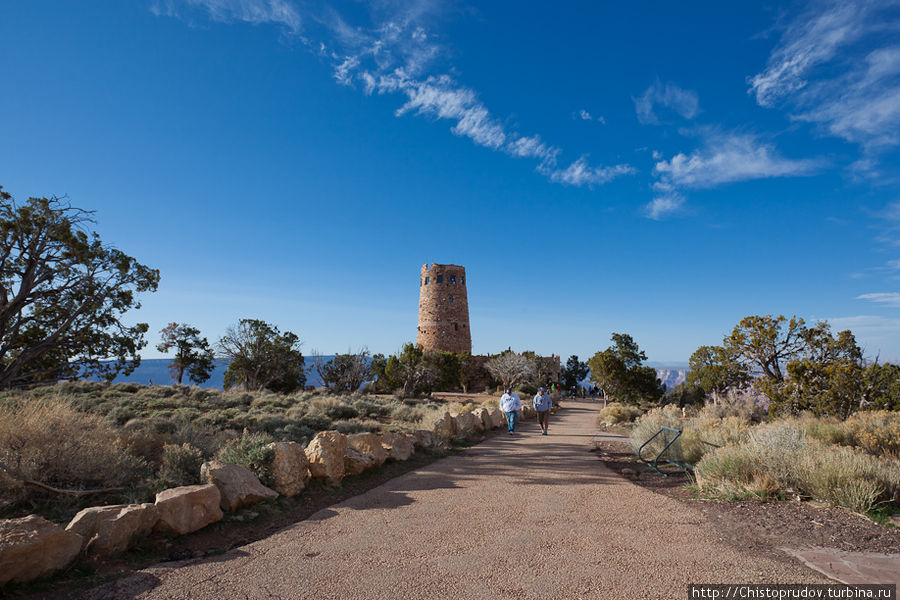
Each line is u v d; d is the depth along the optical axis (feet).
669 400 144.46
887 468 22.80
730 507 21.80
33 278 61.41
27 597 12.04
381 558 15.55
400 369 148.97
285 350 156.66
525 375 187.21
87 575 13.60
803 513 20.20
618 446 45.91
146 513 16.26
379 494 25.09
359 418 66.74
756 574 13.96
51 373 67.72
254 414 61.36
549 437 52.95
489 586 13.26
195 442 30.76
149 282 69.26
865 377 56.70
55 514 18.57
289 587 13.25
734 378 102.83
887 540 16.66
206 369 179.73
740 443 29.09
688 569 14.40
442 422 46.44
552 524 19.40
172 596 12.62
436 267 223.71
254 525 19.38
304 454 26.05
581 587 13.16
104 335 68.49
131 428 31.58
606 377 122.72
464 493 25.36
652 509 21.79
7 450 20.49
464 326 224.94
